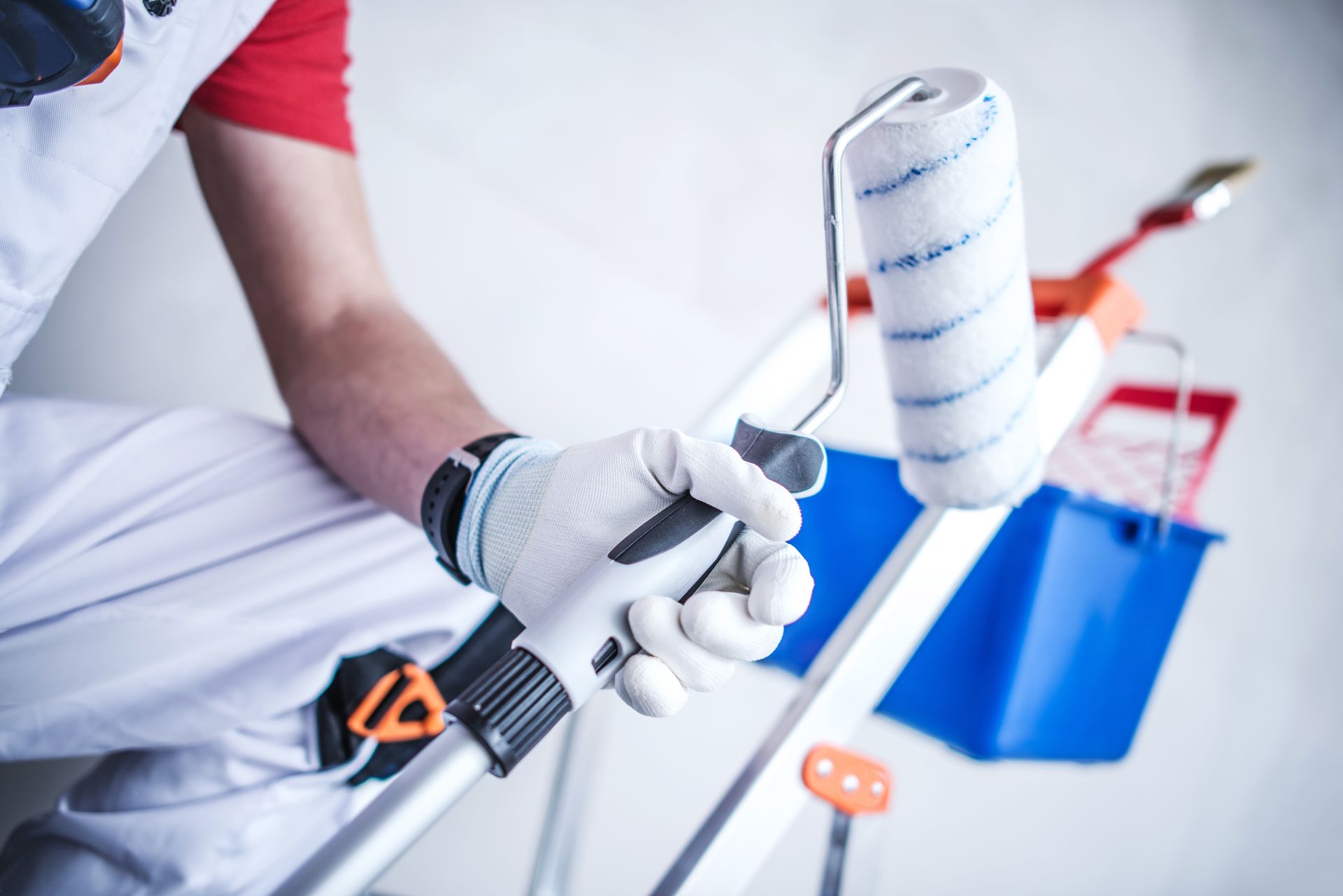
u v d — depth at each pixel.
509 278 1.43
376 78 1.38
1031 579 0.74
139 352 1.22
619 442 0.42
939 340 0.47
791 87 1.66
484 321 1.41
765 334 1.61
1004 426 0.50
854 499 0.91
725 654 0.35
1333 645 1.96
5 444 0.57
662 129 1.56
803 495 0.39
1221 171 0.75
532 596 0.44
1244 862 1.70
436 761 0.32
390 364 0.64
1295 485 2.02
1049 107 1.88
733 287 1.59
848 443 1.57
